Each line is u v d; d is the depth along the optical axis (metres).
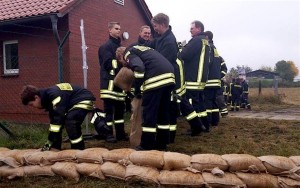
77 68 10.17
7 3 11.13
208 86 7.33
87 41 10.77
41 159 4.39
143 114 4.93
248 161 3.85
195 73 6.55
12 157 4.49
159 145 5.35
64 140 6.36
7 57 10.88
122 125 6.34
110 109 6.33
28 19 9.41
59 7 9.27
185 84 6.61
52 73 9.96
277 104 18.75
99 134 6.31
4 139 6.50
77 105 4.96
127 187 3.89
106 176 4.16
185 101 6.27
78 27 10.30
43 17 9.16
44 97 4.73
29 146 6.05
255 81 43.31
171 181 3.83
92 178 4.20
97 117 6.16
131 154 4.16
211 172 3.84
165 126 5.29
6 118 10.59
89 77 10.80
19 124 9.10
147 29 6.29
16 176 4.34
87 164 4.26
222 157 3.98
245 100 15.61
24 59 10.38
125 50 5.27
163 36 5.57
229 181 3.74
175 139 6.27
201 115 6.86
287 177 3.83
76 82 10.10
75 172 4.22
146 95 4.86
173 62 5.62
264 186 3.76
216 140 6.15
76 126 4.92
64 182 4.15
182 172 3.89
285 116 11.14
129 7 13.49
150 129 4.88
